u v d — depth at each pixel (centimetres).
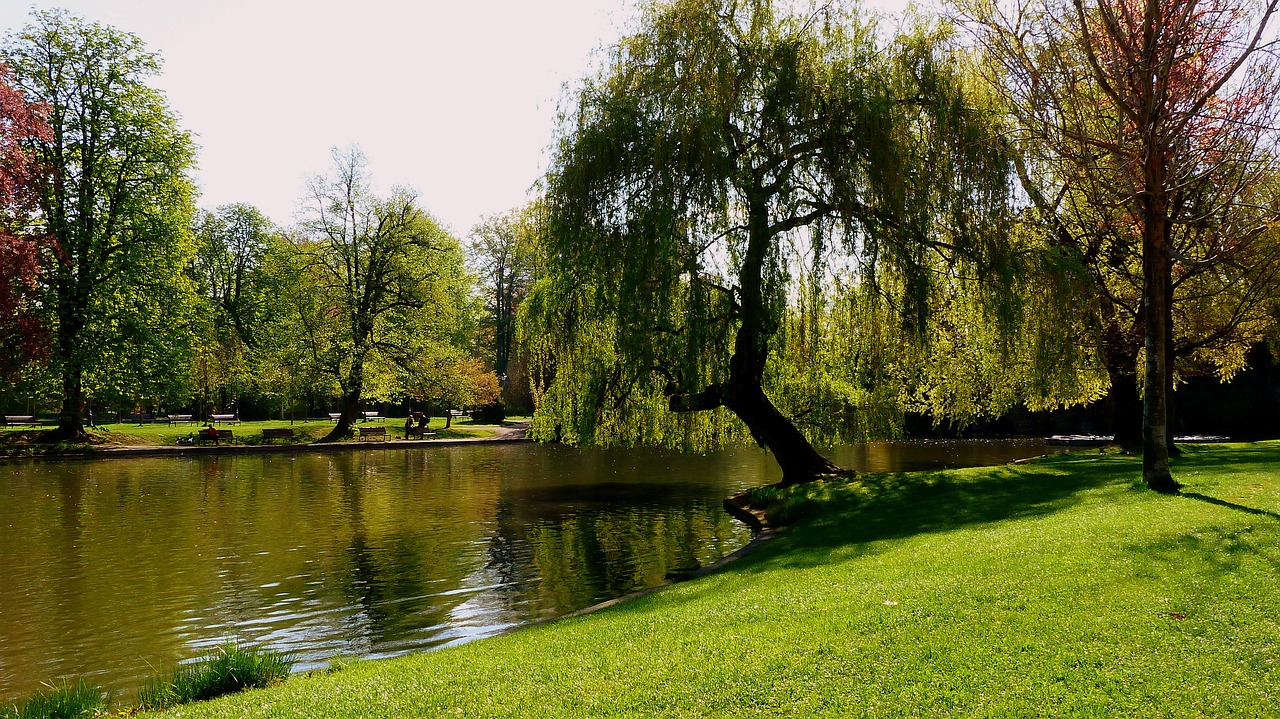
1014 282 1614
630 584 1185
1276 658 514
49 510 1922
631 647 648
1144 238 1198
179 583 1220
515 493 2247
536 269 2005
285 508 1967
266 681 683
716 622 714
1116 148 1188
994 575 754
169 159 3450
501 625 984
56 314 3278
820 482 1764
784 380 2042
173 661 873
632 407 1941
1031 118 1359
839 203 1627
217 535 1609
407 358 4216
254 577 1257
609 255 1636
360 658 855
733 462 3184
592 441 1991
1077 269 1655
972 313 1789
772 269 1656
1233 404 4125
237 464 3105
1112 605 632
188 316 3641
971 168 1593
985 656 546
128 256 3312
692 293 1636
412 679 608
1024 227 1772
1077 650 547
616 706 507
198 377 4503
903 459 3200
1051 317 1645
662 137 1605
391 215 4181
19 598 1134
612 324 1739
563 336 1802
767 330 1702
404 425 5288
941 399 2444
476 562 1358
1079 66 1495
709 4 1708
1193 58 1238
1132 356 1997
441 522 1761
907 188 1582
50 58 3241
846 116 1620
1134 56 1155
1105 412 4419
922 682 511
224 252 5434
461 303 5094
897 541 1098
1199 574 693
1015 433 4781
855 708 479
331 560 1379
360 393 4169
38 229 3064
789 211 1675
